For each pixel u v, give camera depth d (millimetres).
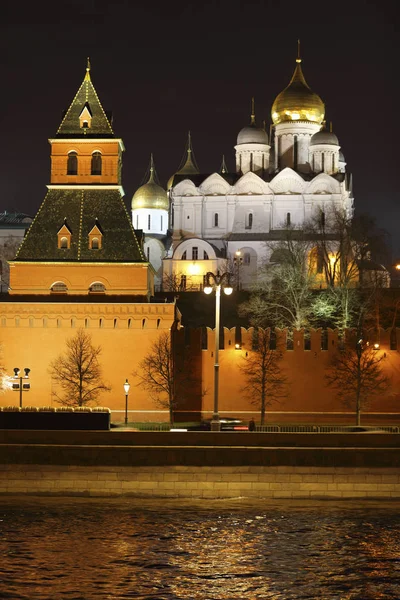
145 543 56969
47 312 106125
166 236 199375
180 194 182875
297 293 125000
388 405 109312
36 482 68375
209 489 68000
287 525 61250
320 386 109500
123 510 64938
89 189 109562
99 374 105938
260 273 155000
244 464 68125
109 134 110062
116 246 107750
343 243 135750
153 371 105250
